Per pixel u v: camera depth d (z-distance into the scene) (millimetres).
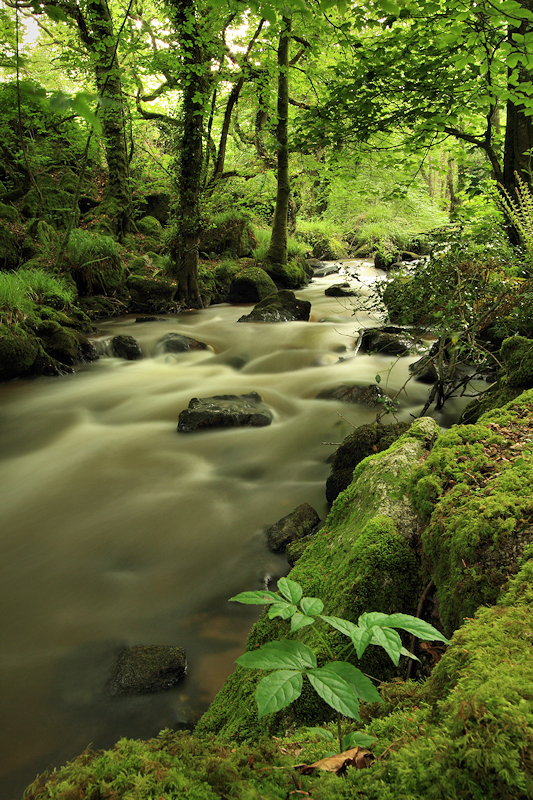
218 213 18266
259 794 919
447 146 10297
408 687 1429
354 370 8133
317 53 13883
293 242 21312
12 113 13273
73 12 12562
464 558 1811
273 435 6113
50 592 3604
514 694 914
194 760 1034
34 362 8984
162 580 3697
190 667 2920
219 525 4355
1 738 2490
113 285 14016
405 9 7004
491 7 5152
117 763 982
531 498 1879
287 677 828
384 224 24391
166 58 13688
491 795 787
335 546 2529
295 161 18812
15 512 4688
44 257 13383
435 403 6254
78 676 2875
